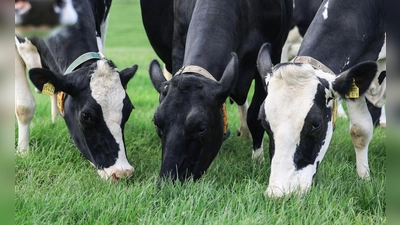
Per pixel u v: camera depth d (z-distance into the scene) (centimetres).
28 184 786
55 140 997
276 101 698
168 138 757
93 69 836
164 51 1205
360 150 899
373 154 1010
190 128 749
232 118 1301
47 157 920
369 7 848
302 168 695
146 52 3123
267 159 974
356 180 809
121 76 844
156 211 691
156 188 739
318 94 705
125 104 834
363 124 881
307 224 647
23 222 645
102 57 902
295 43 1493
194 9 929
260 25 1005
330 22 822
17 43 988
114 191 734
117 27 4778
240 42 953
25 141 985
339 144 1048
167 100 766
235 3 934
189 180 761
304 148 694
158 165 915
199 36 873
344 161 942
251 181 764
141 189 745
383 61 917
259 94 1000
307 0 1438
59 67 919
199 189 734
